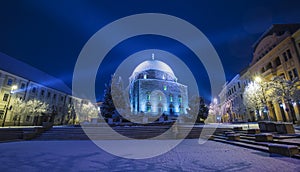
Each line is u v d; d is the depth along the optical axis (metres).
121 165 5.22
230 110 44.34
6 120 30.52
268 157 5.76
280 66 24.39
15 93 33.53
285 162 5.02
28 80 37.19
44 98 41.44
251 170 4.36
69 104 48.41
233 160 5.51
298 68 21.02
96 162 5.67
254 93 22.88
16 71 37.66
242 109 34.91
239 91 37.75
